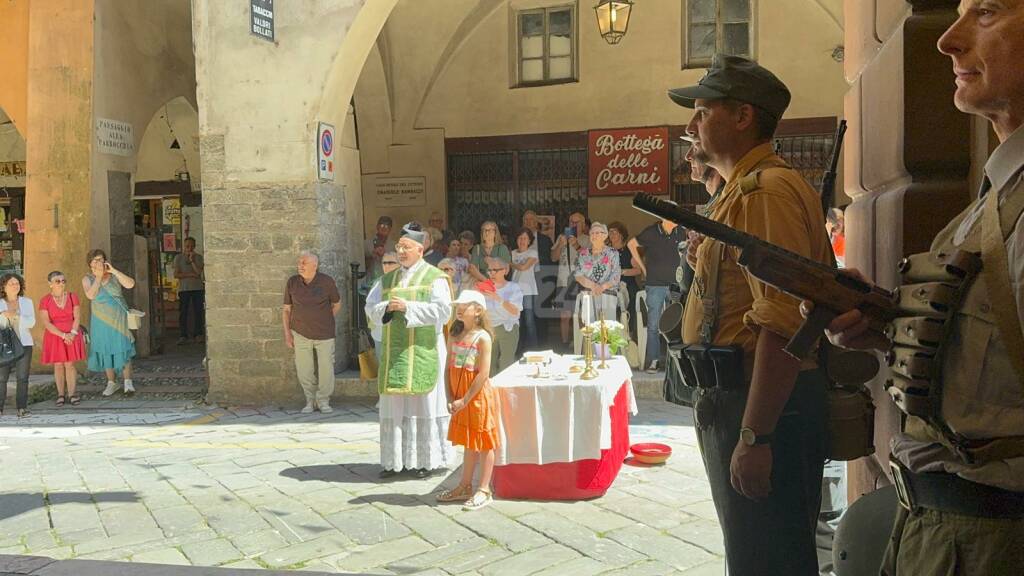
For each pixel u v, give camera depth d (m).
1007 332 1.36
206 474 6.84
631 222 14.31
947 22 2.43
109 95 12.30
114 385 11.02
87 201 11.91
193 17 10.09
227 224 10.15
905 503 1.58
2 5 12.31
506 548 4.91
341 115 10.45
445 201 14.95
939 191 2.46
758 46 13.68
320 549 4.96
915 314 1.54
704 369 2.25
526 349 11.41
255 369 10.12
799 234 2.14
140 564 4.21
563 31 14.49
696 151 2.57
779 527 2.20
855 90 3.37
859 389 2.37
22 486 6.56
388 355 6.39
